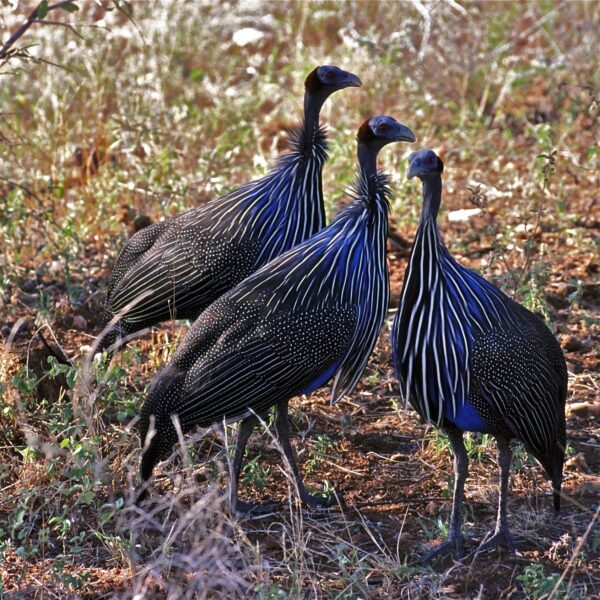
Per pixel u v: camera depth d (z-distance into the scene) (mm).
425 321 8422
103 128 17234
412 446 10539
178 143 17266
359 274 9102
